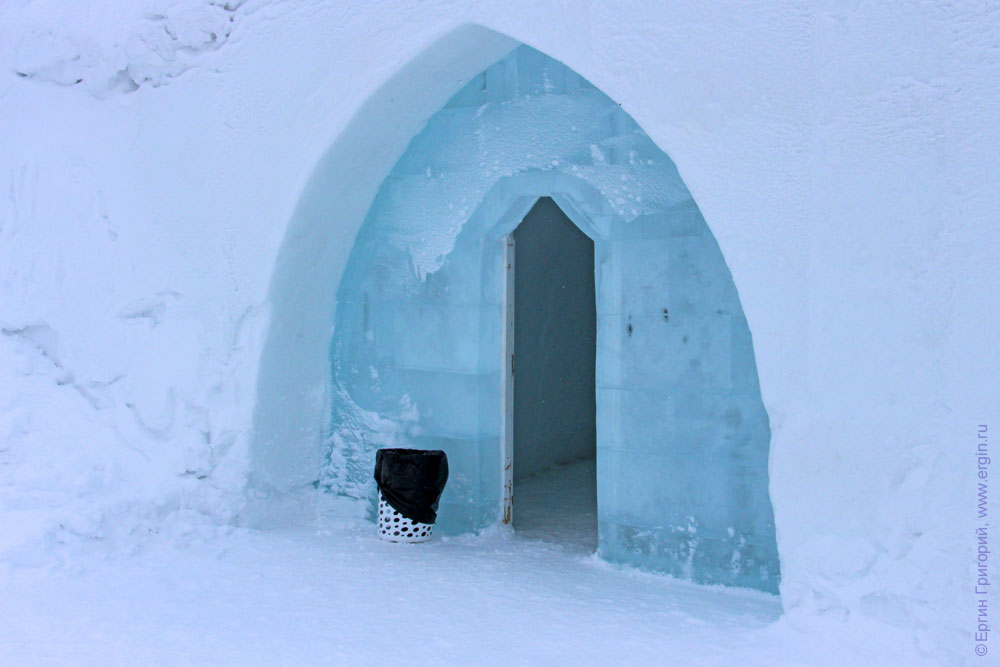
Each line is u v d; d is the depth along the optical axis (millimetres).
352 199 5906
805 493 3852
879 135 3781
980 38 3629
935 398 3623
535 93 5523
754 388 4734
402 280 6062
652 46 4316
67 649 3643
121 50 6258
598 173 5242
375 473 5707
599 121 5273
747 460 4738
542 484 7863
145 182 6191
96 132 6461
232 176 5832
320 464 6215
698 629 3979
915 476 3635
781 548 3918
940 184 3660
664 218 5023
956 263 3619
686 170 4195
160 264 6074
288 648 3705
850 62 3848
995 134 3588
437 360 5938
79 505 5215
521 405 8195
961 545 3516
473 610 4246
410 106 5602
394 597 4438
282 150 5633
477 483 5789
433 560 5184
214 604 4270
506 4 4801
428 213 5941
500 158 5641
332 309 6234
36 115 6758
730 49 4117
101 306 6262
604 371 5227
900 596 3590
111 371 6148
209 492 5688
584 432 9234
